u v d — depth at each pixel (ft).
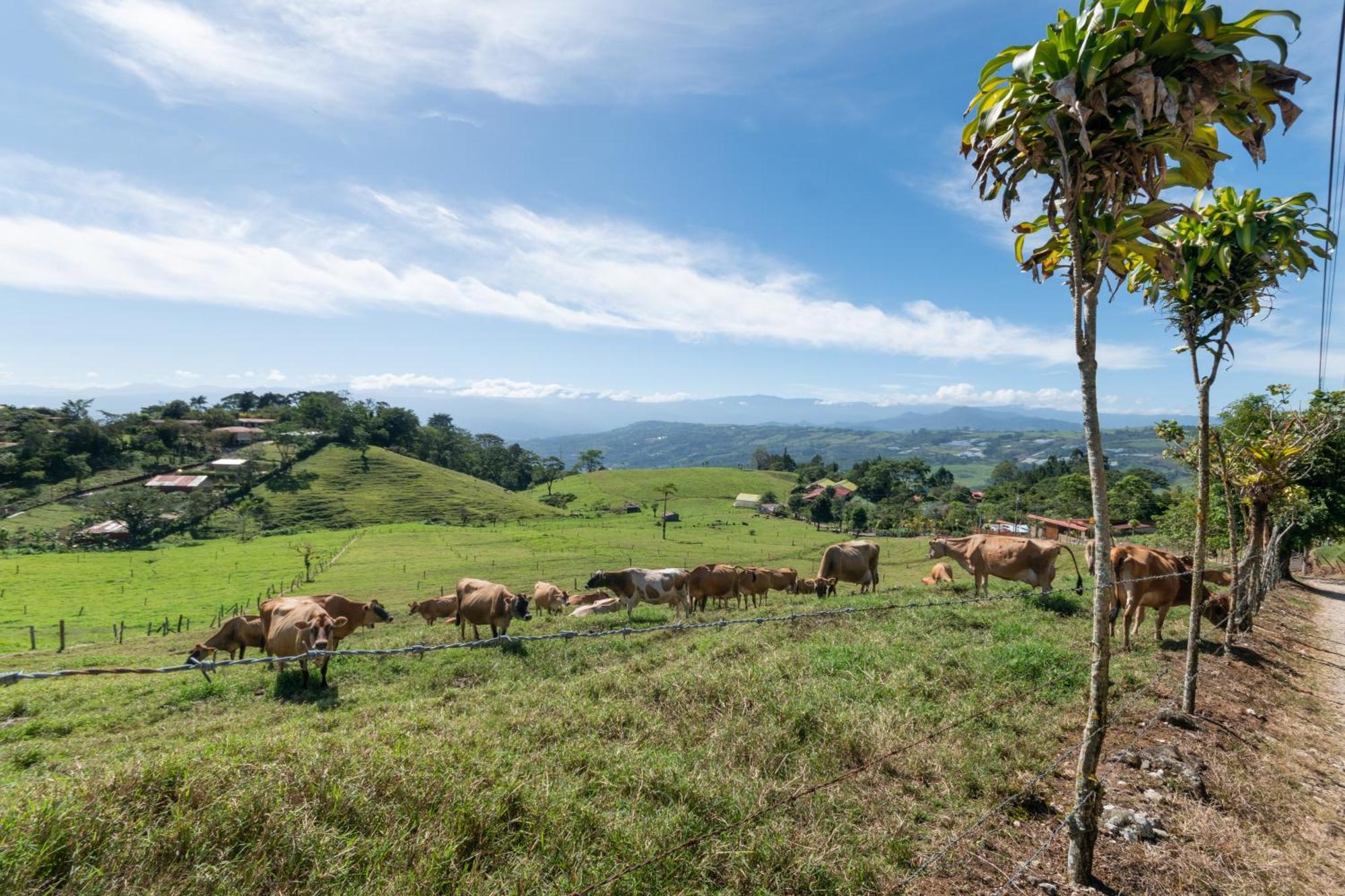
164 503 352.28
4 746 30.17
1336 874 17.31
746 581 65.62
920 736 22.89
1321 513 69.05
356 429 533.96
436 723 25.50
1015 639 36.24
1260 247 20.01
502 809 16.28
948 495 501.56
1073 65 11.85
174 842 13.32
